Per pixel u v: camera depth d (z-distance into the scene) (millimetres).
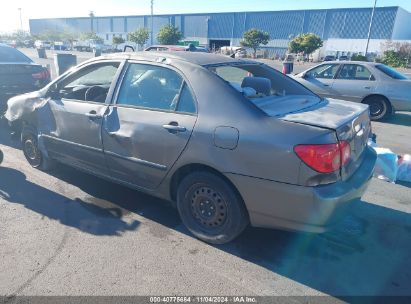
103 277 2672
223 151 2766
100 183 4352
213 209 3018
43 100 4230
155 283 2629
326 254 3043
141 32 55375
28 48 57438
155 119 3137
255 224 2857
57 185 4273
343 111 3125
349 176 2809
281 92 3762
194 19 67125
